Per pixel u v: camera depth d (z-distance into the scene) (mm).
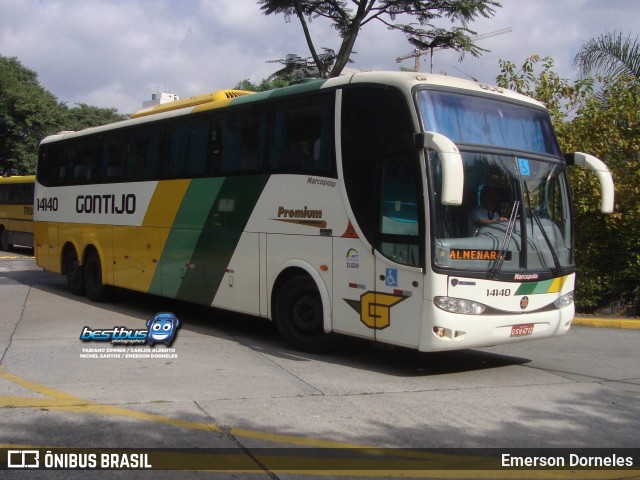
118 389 7172
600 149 13391
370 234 8172
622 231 13461
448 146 7105
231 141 10422
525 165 8453
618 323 12898
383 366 8758
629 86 13930
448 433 6062
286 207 9352
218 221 10578
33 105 42312
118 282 13234
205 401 6805
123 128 13164
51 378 7594
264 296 9734
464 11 18156
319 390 7383
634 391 7863
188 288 11227
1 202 30922
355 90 8516
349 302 8453
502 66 14250
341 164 8578
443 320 7508
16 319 11727
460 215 7750
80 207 14617
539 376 8555
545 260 8375
